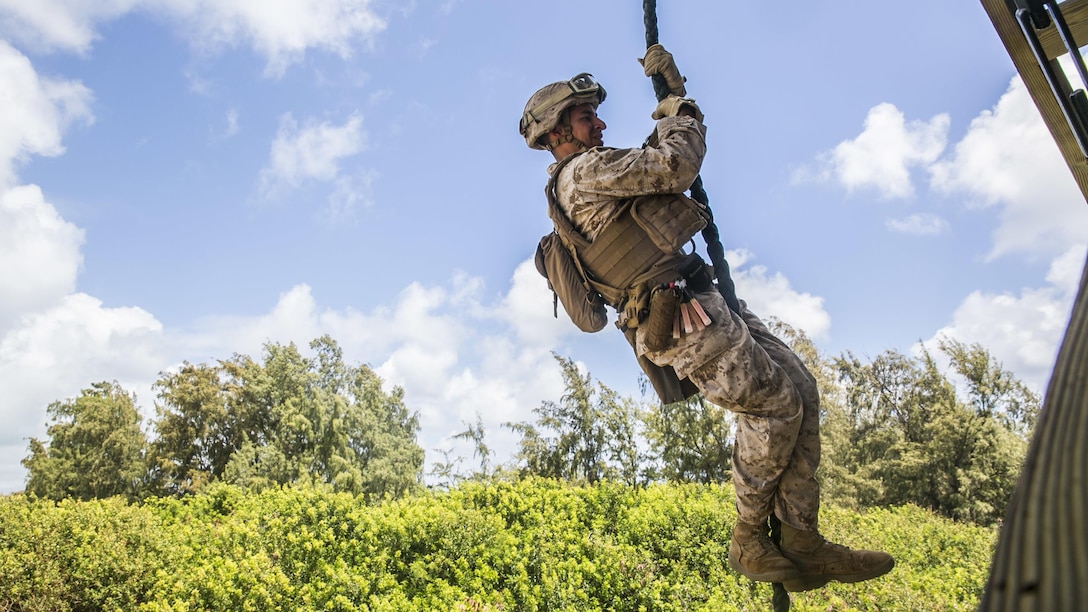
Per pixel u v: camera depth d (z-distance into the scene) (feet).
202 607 29.58
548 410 83.46
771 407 9.76
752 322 10.90
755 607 29.60
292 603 30.01
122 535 31.42
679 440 78.54
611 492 39.50
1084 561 0.91
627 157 9.61
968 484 80.12
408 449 132.57
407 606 29.43
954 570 35.42
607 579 31.58
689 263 10.21
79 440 124.36
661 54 10.60
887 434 90.07
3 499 33.19
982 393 87.81
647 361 10.73
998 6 6.45
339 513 34.37
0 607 28.73
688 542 34.55
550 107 10.37
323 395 129.49
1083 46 6.61
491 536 33.65
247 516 35.78
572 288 10.71
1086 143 4.74
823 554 10.19
